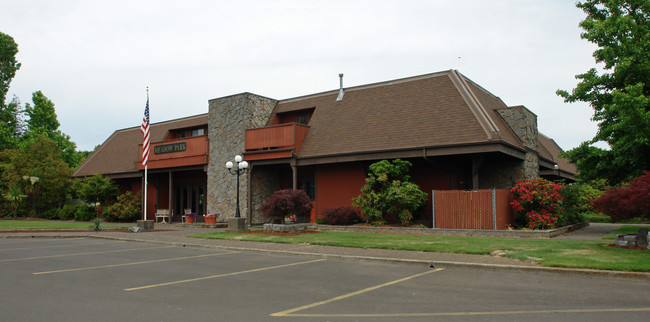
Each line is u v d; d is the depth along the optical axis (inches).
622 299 268.2
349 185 839.1
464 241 530.6
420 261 408.2
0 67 1760.6
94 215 1223.5
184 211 1149.1
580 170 575.5
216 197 989.8
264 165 944.3
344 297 282.8
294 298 280.8
